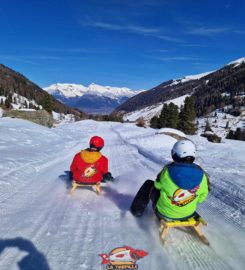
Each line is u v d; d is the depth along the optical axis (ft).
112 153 43.09
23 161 29.63
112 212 16.39
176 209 12.93
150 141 63.67
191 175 12.57
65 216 15.66
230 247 12.75
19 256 11.33
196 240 13.23
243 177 26.40
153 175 26.61
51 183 22.54
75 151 43.24
